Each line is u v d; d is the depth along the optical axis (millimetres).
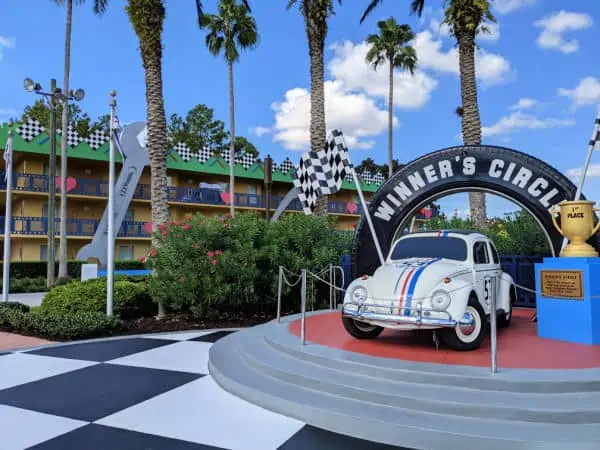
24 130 26328
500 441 3803
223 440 4227
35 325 9469
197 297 10609
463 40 15102
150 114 13469
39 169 28125
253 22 27469
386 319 5969
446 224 15469
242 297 11023
